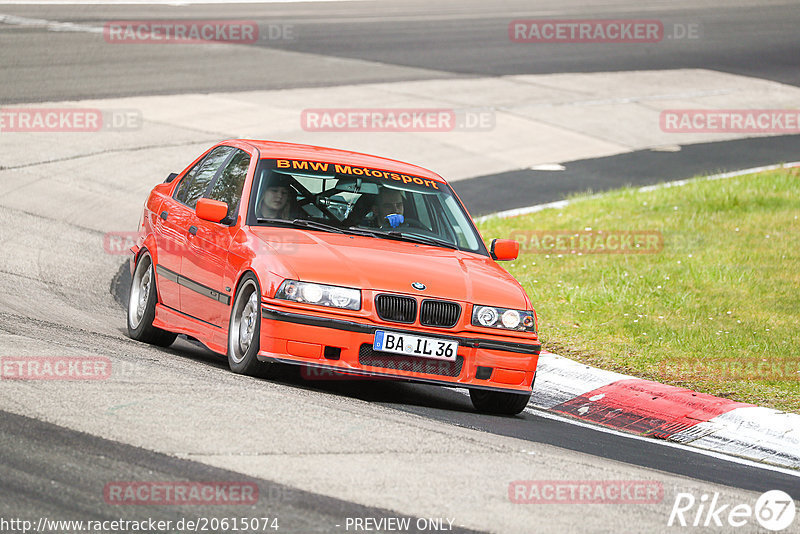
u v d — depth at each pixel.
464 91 89.62
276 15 120.50
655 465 24.25
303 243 28.03
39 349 26.69
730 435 28.69
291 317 26.06
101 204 53.94
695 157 77.06
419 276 27.39
